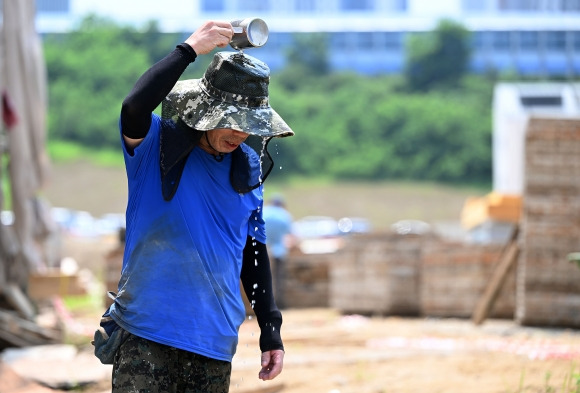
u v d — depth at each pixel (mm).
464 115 172750
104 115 173125
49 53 177375
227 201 8188
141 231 7961
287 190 163500
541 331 23969
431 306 28328
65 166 163125
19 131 25391
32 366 17609
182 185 8016
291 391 15719
